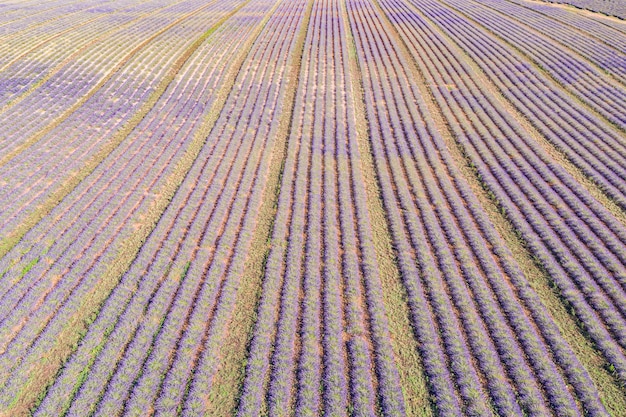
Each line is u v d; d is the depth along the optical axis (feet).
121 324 56.03
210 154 94.07
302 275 63.98
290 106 113.70
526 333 54.29
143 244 69.15
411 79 126.31
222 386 49.52
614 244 67.10
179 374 50.29
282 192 81.00
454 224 72.95
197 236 71.10
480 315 57.93
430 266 64.69
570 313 57.26
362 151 94.58
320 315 58.39
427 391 48.98
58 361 51.85
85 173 88.07
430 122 104.27
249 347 53.52
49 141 98.73
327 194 80.28
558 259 65.77
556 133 98.17
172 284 62.18
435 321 57.11
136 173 86.84
